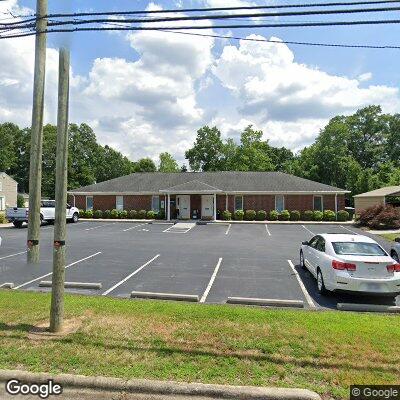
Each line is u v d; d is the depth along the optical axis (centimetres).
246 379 449
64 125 591
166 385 432
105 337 570
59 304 591
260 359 503
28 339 558
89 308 719
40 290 911
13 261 1317
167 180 3809
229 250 1598
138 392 432
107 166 8000
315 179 5966
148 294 852
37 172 620
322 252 940
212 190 3306
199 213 3497
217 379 448
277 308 780
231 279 1051
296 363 493
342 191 3347
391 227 2633
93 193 3656
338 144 6006
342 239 946
